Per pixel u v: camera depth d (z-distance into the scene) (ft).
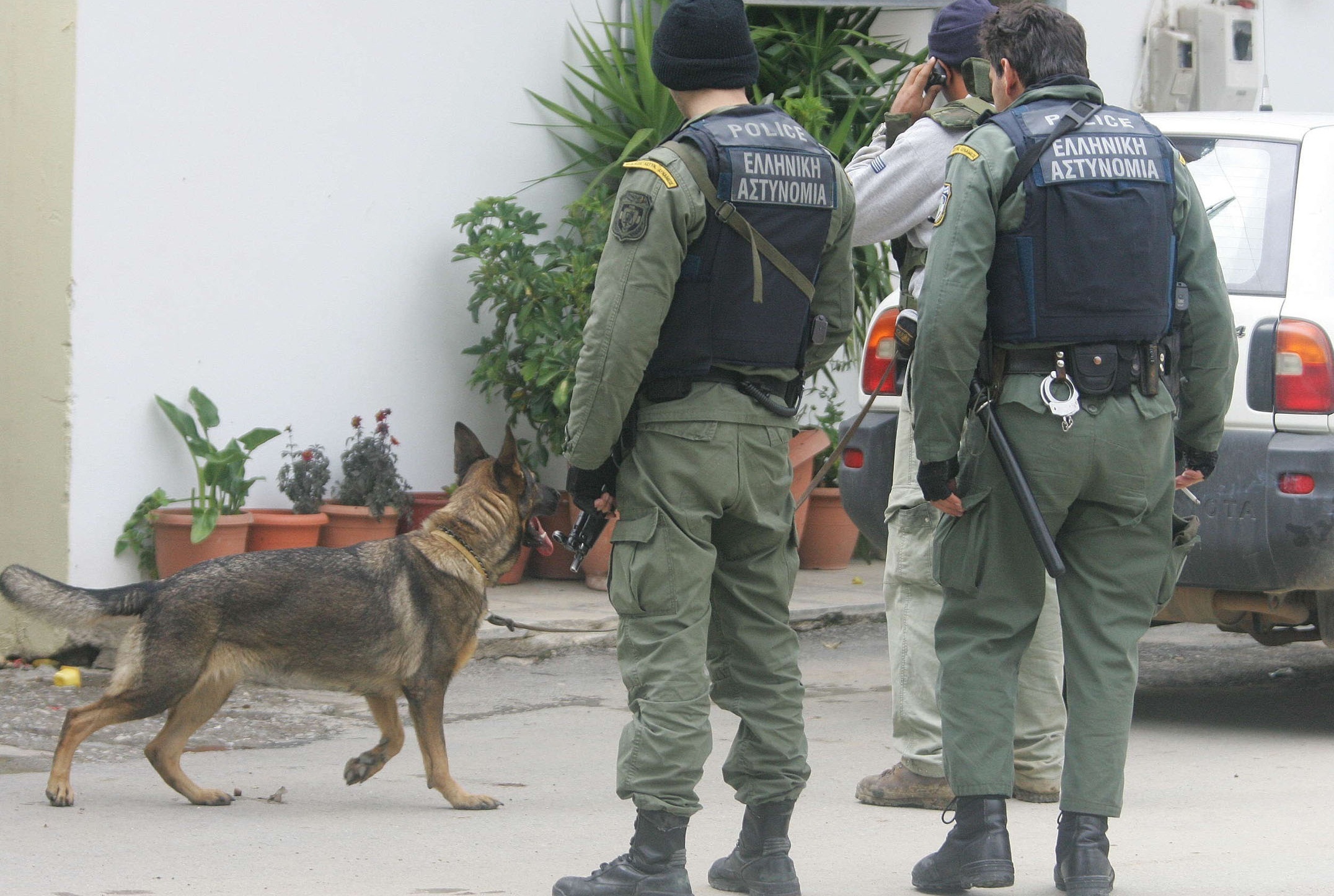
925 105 46.96
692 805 32.81
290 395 74.59
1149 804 45.65
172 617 43.50
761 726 34.12
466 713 59.82
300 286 74.79
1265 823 43.16
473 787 47.83
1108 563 34.42
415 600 45.19
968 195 33.24
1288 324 50.37
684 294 32.40
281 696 62.18
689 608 32.65
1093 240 33.09
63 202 65.41
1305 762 51.85
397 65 78.18
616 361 31.58
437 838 41.01
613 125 85.25
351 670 44.88
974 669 34.91
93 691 61.98
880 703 62.44
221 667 44.27
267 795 46.37
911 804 45.06
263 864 37.83
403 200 78.89
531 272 78.95
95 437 66.59
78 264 65.57
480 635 69.00
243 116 71.92
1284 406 49.98
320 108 75.05
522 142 84.38
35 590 43.62
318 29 74.69
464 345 82.07
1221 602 53.52
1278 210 53.47
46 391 66.13
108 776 48.60
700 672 32.83
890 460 55.36
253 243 72.64
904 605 45.34
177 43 68.95
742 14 34.04
